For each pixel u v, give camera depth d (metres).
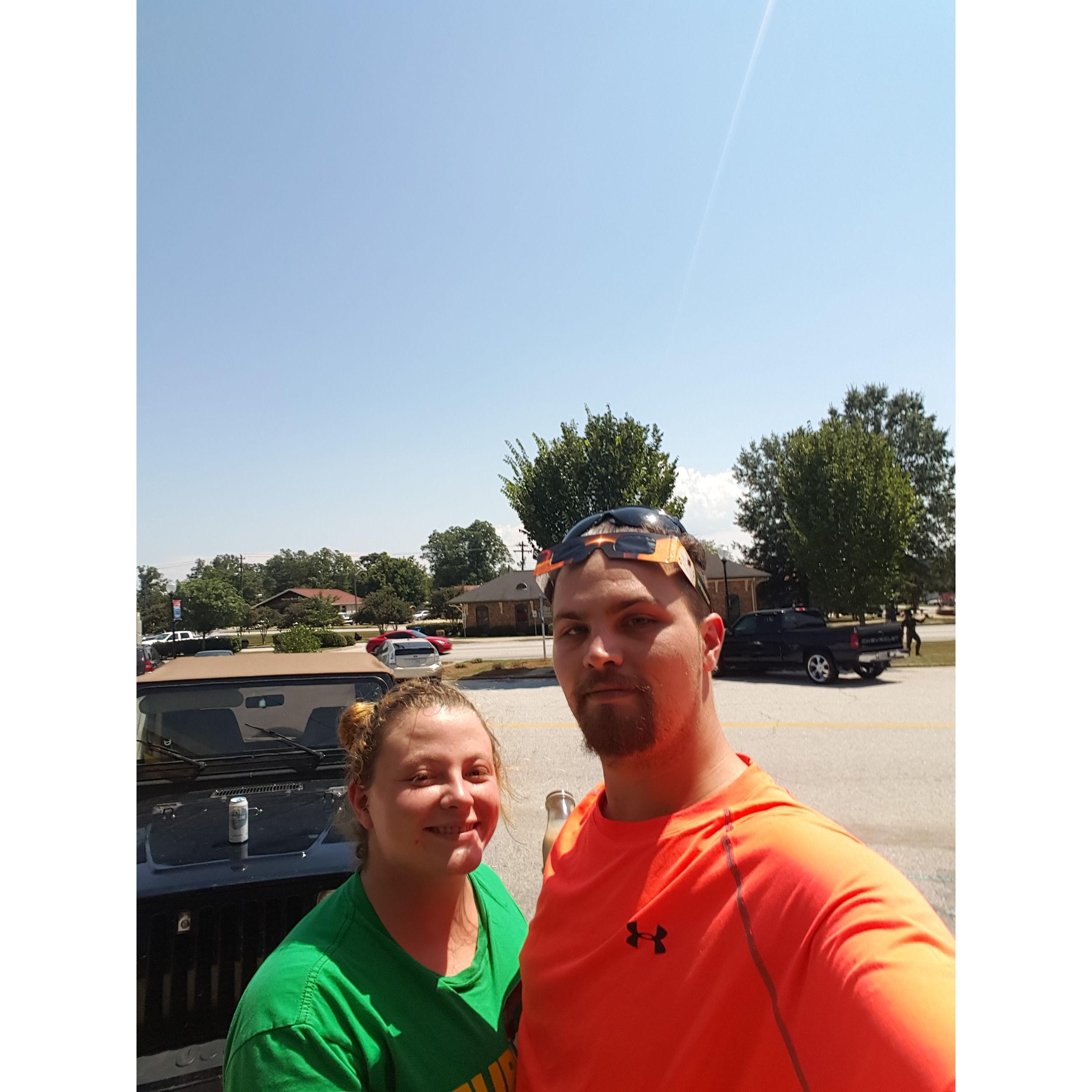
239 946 2.30
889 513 24.59
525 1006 1.34
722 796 1.20
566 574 1.33
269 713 3.56
